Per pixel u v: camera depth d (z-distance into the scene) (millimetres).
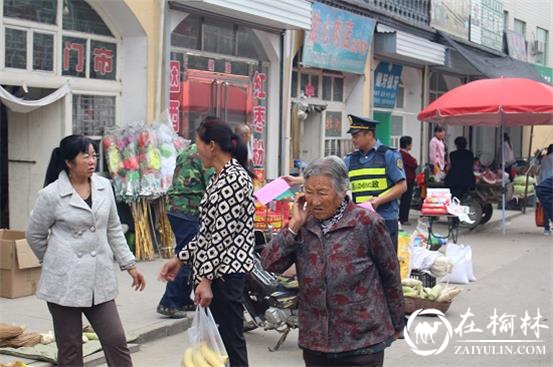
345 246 4098
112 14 10445
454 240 13086
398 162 7793
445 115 14664
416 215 18047
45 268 4977
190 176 6969
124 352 5113
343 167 4164
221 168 5316
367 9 16250
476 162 19094
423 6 18922
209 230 5168
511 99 14094
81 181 5035
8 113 10102
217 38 12398
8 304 7684
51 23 9688
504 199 15484
